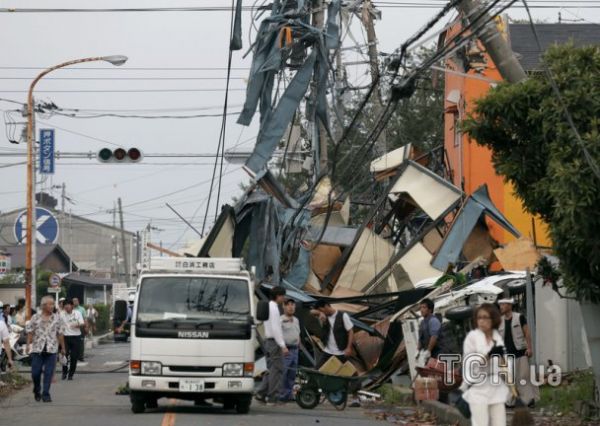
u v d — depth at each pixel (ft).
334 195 140.46
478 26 74.02
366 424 69.92
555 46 64.13
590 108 60.23
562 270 62.80
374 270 124.98
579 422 67.77
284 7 118.32
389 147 203.62
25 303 157.28
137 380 74.64
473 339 48.14
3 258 216.54
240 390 75.10
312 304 105.19
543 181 61.87
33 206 155.94
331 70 117.91
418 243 120.26
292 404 87.04
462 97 143.84
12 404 86.12
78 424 66.18
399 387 96.43
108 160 146.51
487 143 66.49
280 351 84.07
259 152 122.31
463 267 120.98
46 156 173.88
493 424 47.83
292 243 125.90
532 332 86.79
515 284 92.63
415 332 92.84
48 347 87.97
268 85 119.85
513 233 115.85
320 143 129.18
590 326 65.98
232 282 78.18
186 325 75.41
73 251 464.24
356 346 104.22
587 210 57.41
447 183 123.95
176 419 69.26
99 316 296.51
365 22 119.65
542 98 62.95
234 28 106.73
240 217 126.72
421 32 76.95
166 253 104.37
